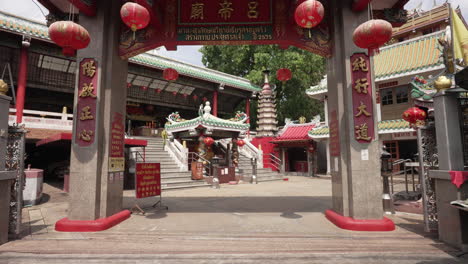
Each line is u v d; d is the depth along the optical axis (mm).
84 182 5391
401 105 16359
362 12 5590
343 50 5613
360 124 5383
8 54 14859
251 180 15312
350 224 5098
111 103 5828
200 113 14023
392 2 5938
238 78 25766
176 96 24125
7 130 4621
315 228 5242
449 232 4238
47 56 15945
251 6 6145
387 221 5125
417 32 22578
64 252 3979
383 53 17531
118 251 4004
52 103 19719
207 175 15281
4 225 4422
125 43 6176
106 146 5684
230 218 6152
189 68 22234
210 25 6145
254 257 3738
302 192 11102
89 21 5754
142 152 14219
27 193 7926
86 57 5648
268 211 6984
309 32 5551
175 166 14148
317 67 26000
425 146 5047
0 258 3766
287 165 22234
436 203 4598
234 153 16547
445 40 6828
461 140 4438
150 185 7270
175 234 4863
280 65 24641
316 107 28594
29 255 3865
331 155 6266
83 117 5527
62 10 6336
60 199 9180
